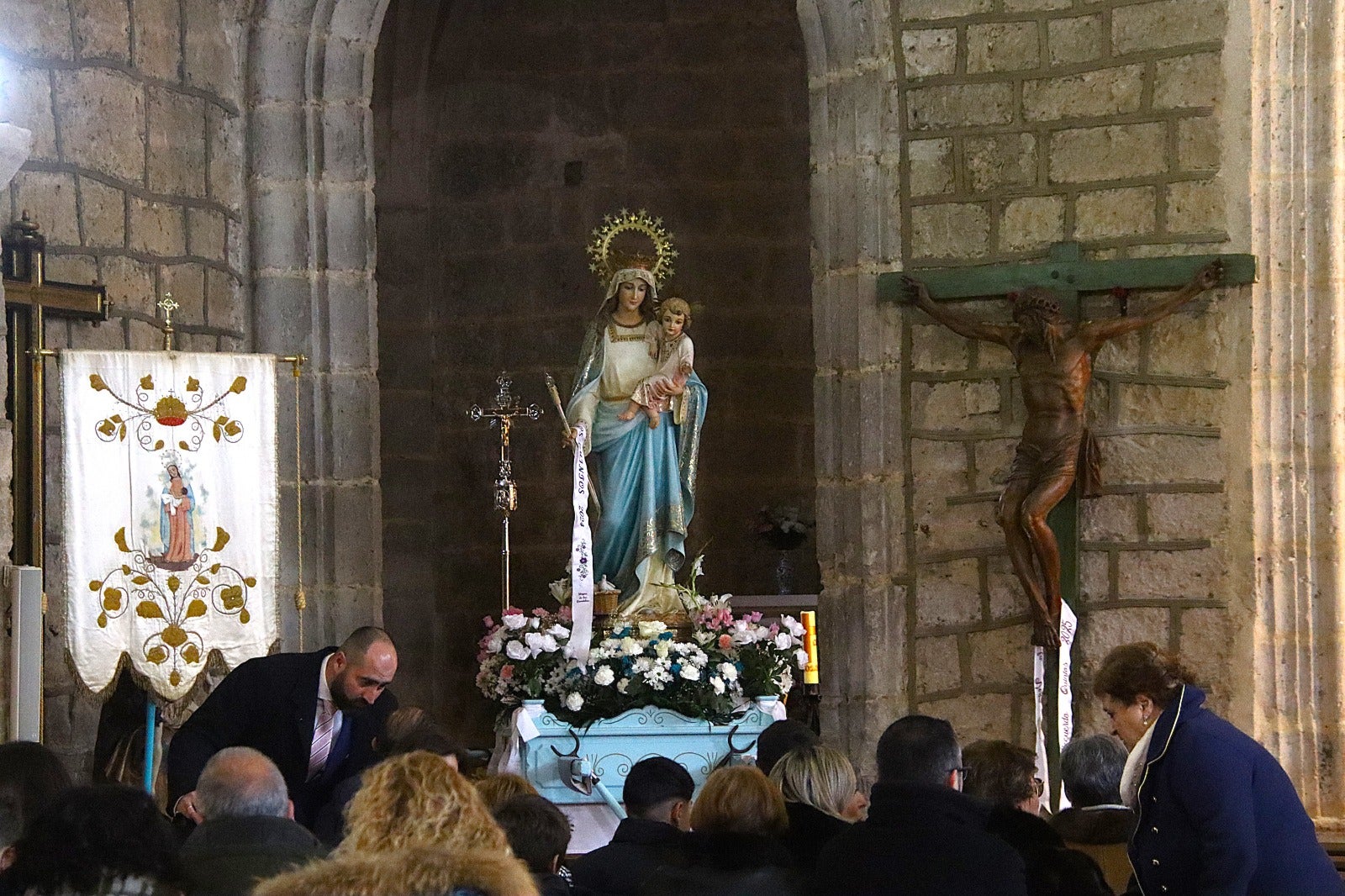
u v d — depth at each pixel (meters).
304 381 11.79
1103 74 11.12
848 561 11.59
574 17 14.91
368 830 4.28
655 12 14.88
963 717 11.37
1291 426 10.67
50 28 10.34
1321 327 10.66
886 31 11.54
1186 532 10.82
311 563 11.75
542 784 9.91
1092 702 10.95
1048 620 10.83
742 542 14.67
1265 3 10.72
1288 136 10.70
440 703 14.77
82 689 9.28
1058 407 10.80
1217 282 10.63
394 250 14.73
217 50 11.62
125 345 10.67
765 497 14.72
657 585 10.42
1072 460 10.80
